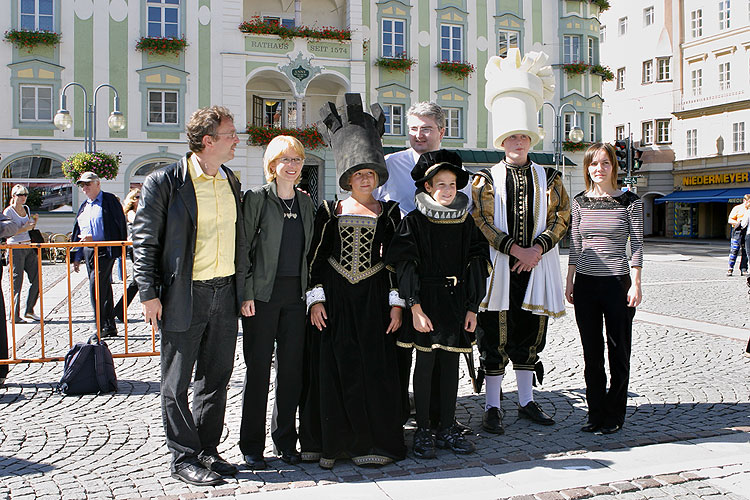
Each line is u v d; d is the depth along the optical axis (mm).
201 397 4020
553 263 4957
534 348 5035
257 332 4082
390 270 4230
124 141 24000
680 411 5230
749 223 15727
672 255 23406
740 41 34969
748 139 34906
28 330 8867
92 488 3764
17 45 23141
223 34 24641
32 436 4715
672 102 38906
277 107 27703
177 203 3754
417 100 28094
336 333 4148
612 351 4730
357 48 26156
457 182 4387
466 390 5949
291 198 4188
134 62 24031
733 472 3930
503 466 4066
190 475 3820
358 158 4141
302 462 4188
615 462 4117
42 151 23422
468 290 4344
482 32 28906
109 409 5398
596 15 30984
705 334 8461
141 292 3721
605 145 4848
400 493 3650
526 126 4852
